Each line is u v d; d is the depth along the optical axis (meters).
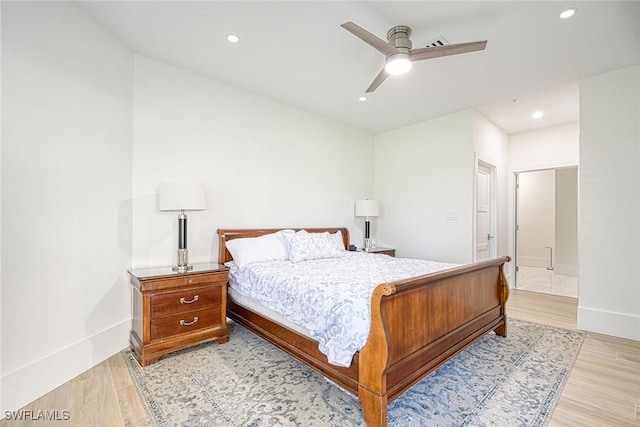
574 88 3.35
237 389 1.92
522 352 2.50
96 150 2.31
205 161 3.15
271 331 2.42
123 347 2.52
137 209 2.69
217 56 2.76
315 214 4.27
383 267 2.71
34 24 1.87
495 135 4.59
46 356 1.91
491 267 2.69
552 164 4.64
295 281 2.19
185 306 2.44
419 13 2.13
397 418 1.64
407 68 2.27
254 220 3.56
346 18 2.20
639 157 2.82
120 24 2.32
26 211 1.82
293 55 2.73
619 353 2.49
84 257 2.20
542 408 1.74
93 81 2.28
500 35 2.39
